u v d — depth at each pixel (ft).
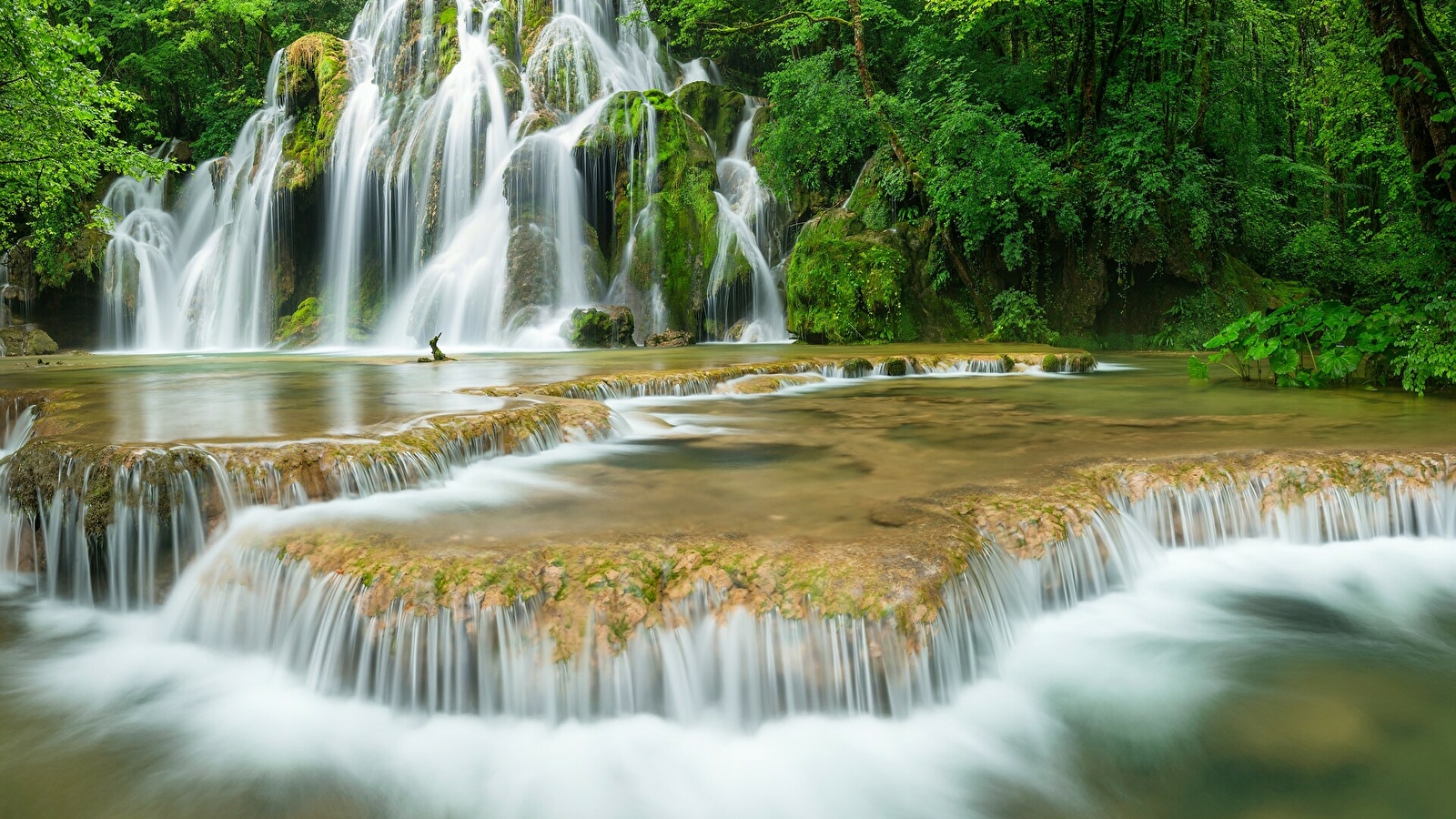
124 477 15.88
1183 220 64.80
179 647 14.29
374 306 82.74
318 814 10.16
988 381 41.04
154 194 92.53
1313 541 17.43
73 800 10.41
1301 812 9.80
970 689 12.13
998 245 66.64
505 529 14.12
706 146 80.38
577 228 76.33
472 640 11.47
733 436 24.21
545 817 10.04
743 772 10.69
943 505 15.33
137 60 98.48
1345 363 33.47
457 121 79.41
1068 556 14.67
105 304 84.07
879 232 68.80
